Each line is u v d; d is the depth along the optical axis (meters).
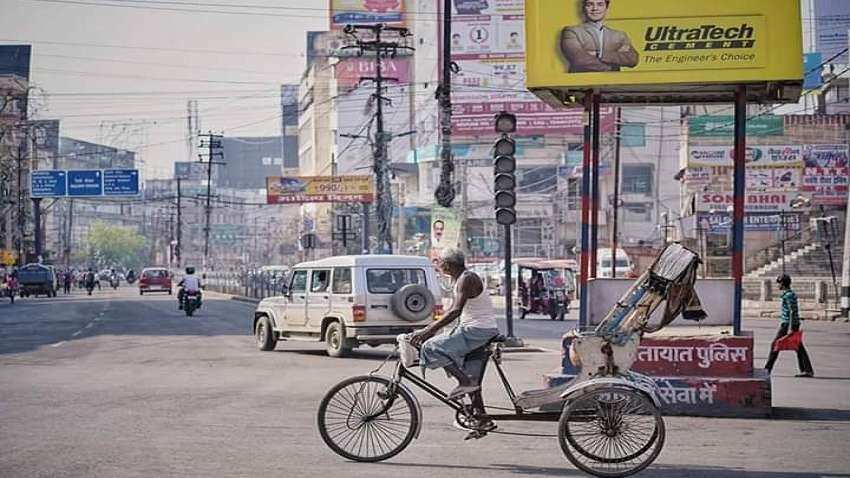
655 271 9.69
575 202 75.06
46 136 94.00
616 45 13.65
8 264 75.94
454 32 76.44
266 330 23.92
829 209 55.25
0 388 16.06
